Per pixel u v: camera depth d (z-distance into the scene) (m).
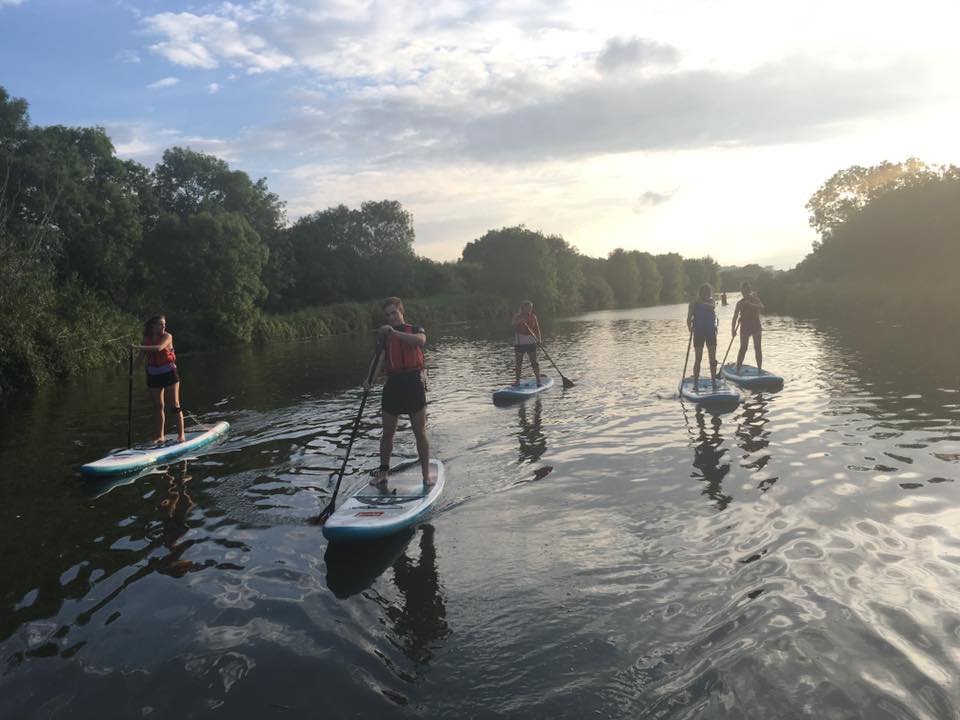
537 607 3.96
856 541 4.60
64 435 10.23
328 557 4.92
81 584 4.62
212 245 34.81
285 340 38.59
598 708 2.98
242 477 7.21
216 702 3.17
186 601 4.28
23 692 3.33
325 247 64.06
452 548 4.95
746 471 6.38
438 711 3.02
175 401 8.71
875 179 50.88
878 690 2.98
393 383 6.11
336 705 3.11
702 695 3.02
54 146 31.78
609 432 8.46
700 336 10.80
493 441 8.34
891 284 34.72
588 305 80.56
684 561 4.45
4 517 6.18
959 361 13.17
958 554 4.32
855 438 7.38
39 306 19.77
